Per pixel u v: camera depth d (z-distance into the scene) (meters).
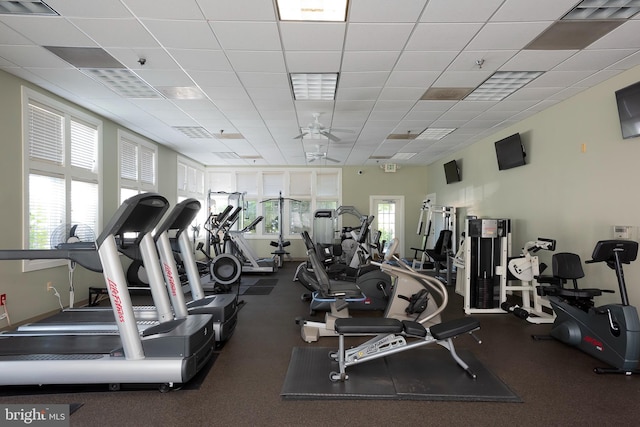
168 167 7.80
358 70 3.72
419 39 3.07
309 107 4.96
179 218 3.40
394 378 2.76
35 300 4.11
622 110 3.61
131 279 5.71
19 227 3.89
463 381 2.71
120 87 4.25
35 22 2.80
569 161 4.51
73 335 2.95
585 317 3.24
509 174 5.89
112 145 5.66
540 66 3.61
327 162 9.76
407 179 10.24
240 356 3.22
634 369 2.85
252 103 4.79
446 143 7.29
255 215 10.27
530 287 4.55
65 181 4.58
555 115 4.79
